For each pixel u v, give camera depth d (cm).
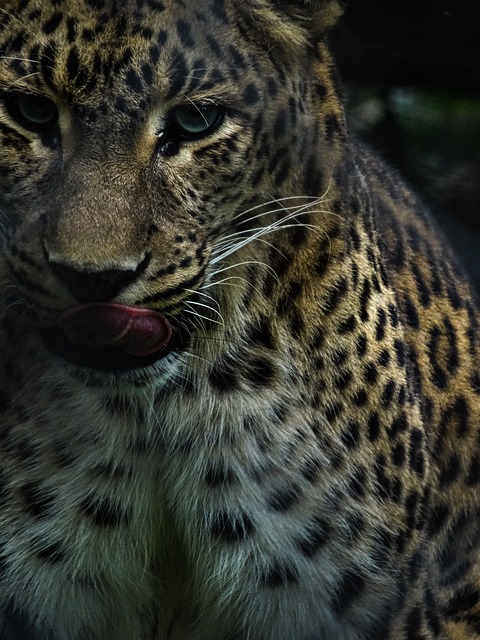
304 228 705
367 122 1362
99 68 625
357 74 1373
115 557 737
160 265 639
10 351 709
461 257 995
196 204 661
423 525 768
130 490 729
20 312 701
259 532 736
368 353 728
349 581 746
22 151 650
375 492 737
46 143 647
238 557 741
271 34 679
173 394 714
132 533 736
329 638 761
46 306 634
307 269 709
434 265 871
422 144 1352
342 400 723
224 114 657
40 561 730
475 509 877
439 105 1409
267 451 725
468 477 866
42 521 725
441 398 832
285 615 755
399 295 810
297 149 695
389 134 1359
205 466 727
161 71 632
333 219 717
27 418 716
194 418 719
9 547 727
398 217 865
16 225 652
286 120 684
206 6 657
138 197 625
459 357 853
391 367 742
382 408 734
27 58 632
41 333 661
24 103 644
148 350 645
